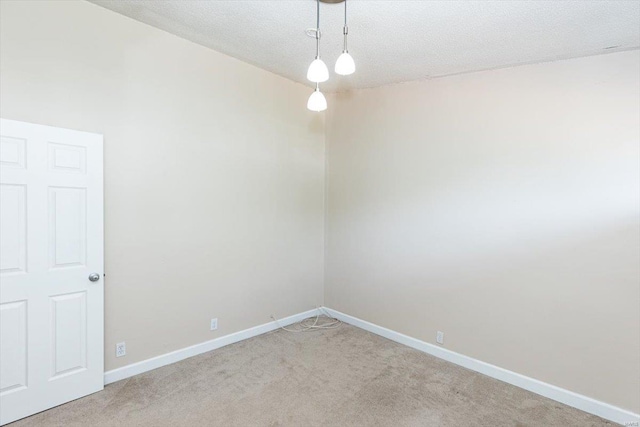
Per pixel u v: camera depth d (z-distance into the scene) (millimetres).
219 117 3105
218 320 3178
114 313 2533
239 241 3314
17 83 2086
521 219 2615
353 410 2273
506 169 2686
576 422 2209
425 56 2652
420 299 3238
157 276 2754
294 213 3822
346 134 3896
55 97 2223
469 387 2600
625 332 2203
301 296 3953
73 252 2277
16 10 2074
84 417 2135
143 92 2623
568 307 2416
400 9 2037
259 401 2352
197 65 2928
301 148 3865
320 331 3654
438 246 3100
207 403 2312
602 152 2273
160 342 2793
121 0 2273
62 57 2244
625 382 2205
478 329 2855
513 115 2650
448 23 2154
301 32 2482
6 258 2039
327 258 4145
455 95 2982
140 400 2326
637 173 2156
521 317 2625
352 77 3277
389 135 3479
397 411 2273
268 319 3621
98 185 2371
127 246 2580
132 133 2576
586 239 2338
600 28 2025
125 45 2514
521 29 2139
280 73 3508
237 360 2945
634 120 2166
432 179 3139
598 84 2293
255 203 3432
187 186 2906
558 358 2459
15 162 2049
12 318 2064
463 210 2936
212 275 3115
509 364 2688
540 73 2529
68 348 2270
